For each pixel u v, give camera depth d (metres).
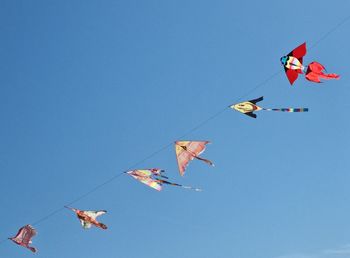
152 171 13.51
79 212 13.73
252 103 12.62
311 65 11.81
